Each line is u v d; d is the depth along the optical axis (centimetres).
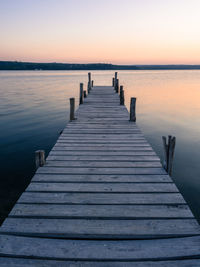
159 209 322
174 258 238
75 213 312
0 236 268
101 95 1552
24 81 5681
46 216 305
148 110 1872
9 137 1086
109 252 245
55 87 3944
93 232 276
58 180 405
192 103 2166
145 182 400
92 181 402
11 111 1773
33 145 962
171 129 1260
